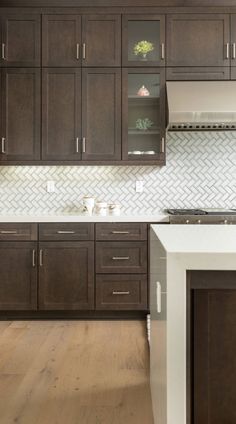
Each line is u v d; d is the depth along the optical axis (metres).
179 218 3.63
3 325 3.53
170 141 4.28
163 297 1.35
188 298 1.24
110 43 3.88
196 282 1.24
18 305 3.66
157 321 1.69
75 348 2.92
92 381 2.38
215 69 3.88
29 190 4.29
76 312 3.72
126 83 3.89
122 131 3.90
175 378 1.21
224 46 3.88
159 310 1.56
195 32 3.88
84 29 3.87
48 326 3.49
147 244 3.65
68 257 3.67
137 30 3.90
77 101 3.89
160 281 1.48
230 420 1.29
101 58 3.88
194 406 1.29
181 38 3.88
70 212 4.29
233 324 1.27
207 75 3.88
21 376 2.45
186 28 3.88
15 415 2.01
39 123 3.89
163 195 4.30
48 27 3.86
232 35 3.87
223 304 1.27
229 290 1.26
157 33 3.90
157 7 3.87
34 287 3.66
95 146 3.90
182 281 1.21
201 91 3.84
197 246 1.32
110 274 3.67
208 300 1.26
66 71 3.88
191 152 4.28
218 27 3.88
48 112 3.89
